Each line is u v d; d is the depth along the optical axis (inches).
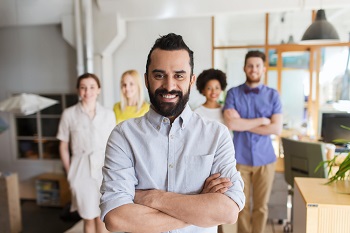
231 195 38.7
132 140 41.2
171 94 37.8
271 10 166.4
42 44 201.9
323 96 191.5
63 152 100.0
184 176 40.2
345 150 112.6
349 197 65.9
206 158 40.1
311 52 187.5
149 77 38.7
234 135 97.7
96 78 97.7
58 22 191.6
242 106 96.1
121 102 108.1
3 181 135.8
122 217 38.1
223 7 167.9
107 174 40.9
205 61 189.3
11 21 192.1
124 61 197.8
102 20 181.3
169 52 37.1
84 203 96.0
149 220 38.1
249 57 93.8
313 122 190.1
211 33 187.0
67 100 202.8
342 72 187.3
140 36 194.2
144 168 40.3
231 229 70.1
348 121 121.5
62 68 200.7
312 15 182.1
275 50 191.9
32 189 203.6
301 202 69.5
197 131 41.1
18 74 206.8
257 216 98.4
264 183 96.2
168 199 38.5
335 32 125.4
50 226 158.7
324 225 63.2
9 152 206.4
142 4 174.7
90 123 96.5
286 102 193.2
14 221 140.3
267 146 96.0
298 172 108.6
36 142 206.7
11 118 203.8
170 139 40.5
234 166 41.3
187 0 170.4
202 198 38.1
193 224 38.2
